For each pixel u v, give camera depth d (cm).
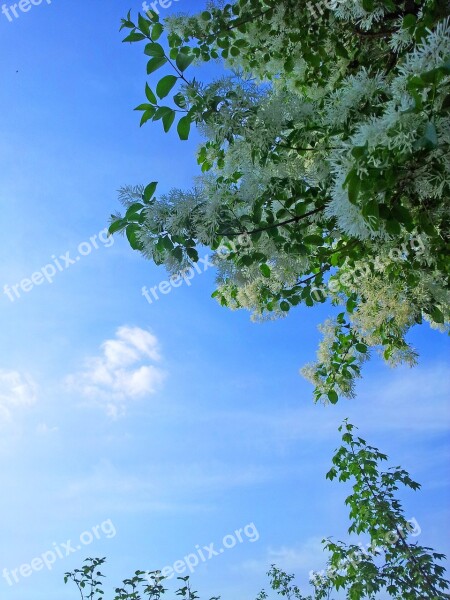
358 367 493
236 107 302
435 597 484
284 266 349
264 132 305
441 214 253
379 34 375
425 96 177
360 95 254
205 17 428
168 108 301
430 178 191
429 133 171
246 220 308
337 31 397
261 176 325
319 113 305
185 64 298
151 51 295
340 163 200
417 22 246
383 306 425
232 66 462
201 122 307
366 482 570
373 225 187
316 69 425
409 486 559
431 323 489
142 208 307
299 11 403
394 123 177
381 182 184
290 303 423
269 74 472
